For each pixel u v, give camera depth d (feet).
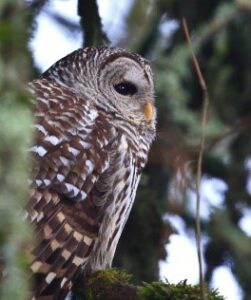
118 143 35.68
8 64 19.21
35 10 34.58
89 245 32.89
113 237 34.86
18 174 18.43
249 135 42.22
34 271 31.07
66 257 32.07
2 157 18.38
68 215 32.71
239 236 40.19
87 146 34.19
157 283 29.73
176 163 39.73
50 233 31.89
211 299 29.45
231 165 41.83
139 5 40.55
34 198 31.86
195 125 40.27
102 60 38.70
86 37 35.27
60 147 33.24
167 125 40.29
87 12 34.47
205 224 40.22
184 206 39.86
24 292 18.53
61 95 35.29
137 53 40.73
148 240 39.70
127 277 32.22
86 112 35.40
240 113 42.88
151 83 39.88
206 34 40.22
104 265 34.50
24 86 20.49
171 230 39.81
